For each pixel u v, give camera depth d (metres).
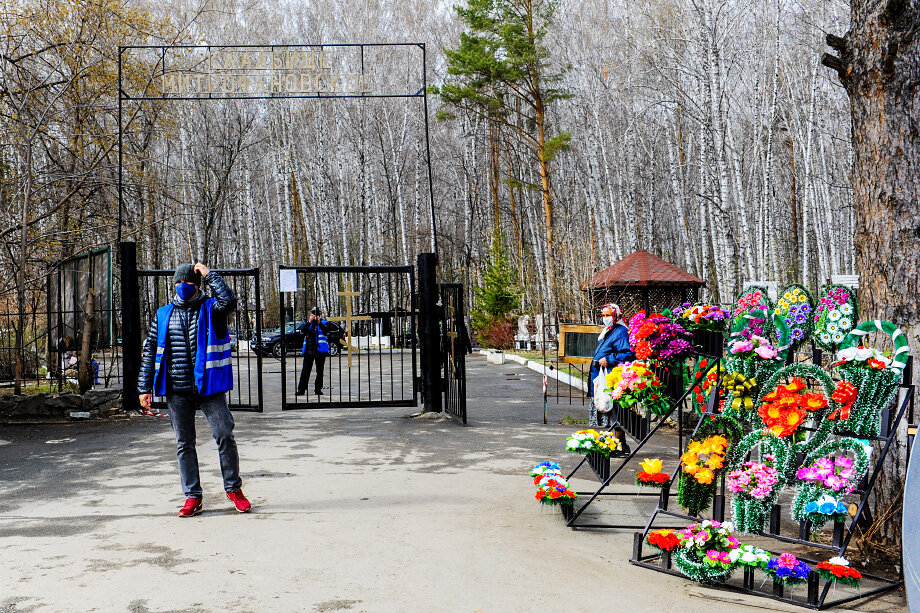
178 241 43.28
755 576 4.93
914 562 3.56
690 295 13.31
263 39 46.91
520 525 5.88
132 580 4.49
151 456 8.81
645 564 4.98
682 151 39.97
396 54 50.56
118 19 17.48
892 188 5.36
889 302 5.38
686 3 27.31
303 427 11.11
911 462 3.64
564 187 46.25
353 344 33.59
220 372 6.11
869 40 5.42
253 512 6.21
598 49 38.88
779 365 5.22
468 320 42.69
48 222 16.55
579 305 20.66
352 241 50.53
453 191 55.78
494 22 32.09
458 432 10.63
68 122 16.39
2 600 4.15
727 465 5.08
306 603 4.16
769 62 32.41
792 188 42.25
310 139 48.66
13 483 7.41
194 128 41.38
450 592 4.38
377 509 6.32
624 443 9.02
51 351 13.31
